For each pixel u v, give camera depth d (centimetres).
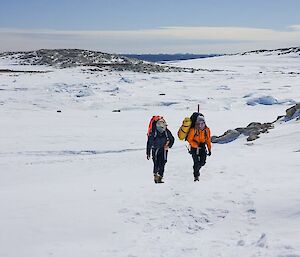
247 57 15262
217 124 2456
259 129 1681
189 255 519
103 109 3253
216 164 1049
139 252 547
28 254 555
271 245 495
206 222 649
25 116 2789
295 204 630
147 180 1009
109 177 1114
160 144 935
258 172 895
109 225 662
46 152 1678
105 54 9156
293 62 12375
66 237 617
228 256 496
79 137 2016
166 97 3797
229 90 4450
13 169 1358
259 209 646
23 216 711
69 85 4338
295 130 1454
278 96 3950
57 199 827
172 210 709
